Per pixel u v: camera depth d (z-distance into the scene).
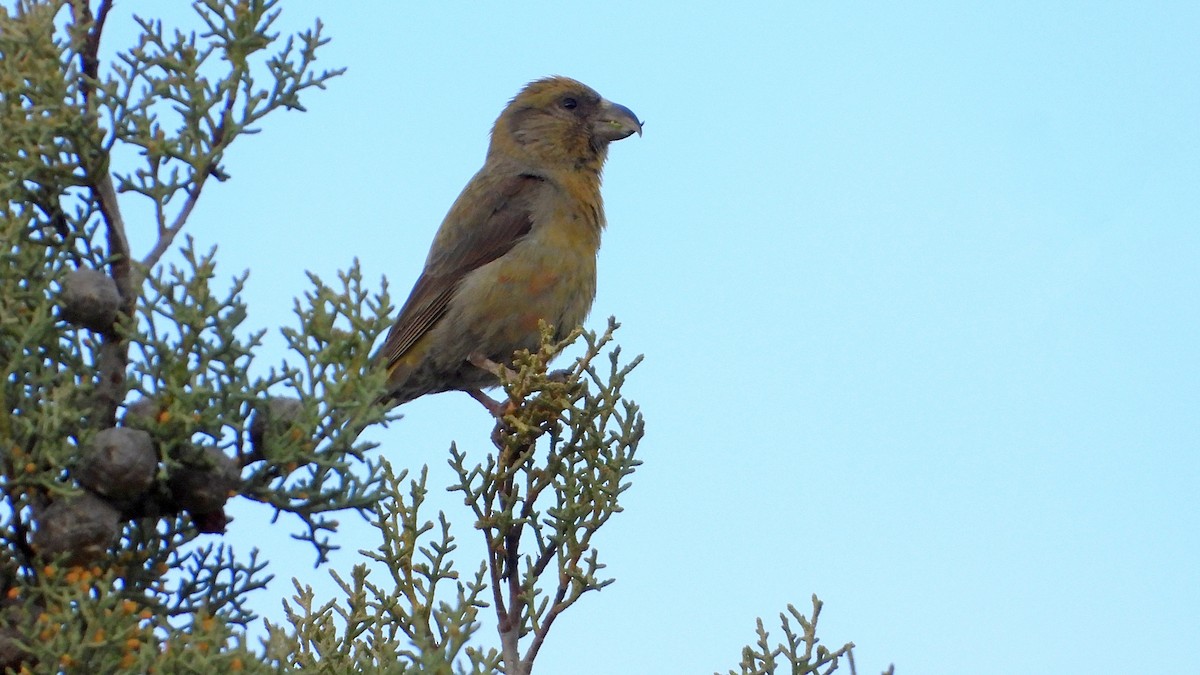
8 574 7.80
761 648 9.99
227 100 8.68
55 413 7.49
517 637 10.47
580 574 10.49
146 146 8.34
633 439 10.88
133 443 7.56
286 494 8.28
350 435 8.31
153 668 7.27
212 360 8.09
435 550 10.30
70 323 8.08
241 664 7.42
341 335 8.46
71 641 7.20
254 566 8.69
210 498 7.97
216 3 8.68
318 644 10.36
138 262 8.07
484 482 10.86
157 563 8.48
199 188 8.55
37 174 8.21
